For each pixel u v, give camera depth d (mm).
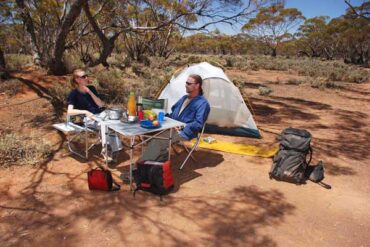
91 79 10305
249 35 63469
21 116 6738
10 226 3217
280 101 10867
